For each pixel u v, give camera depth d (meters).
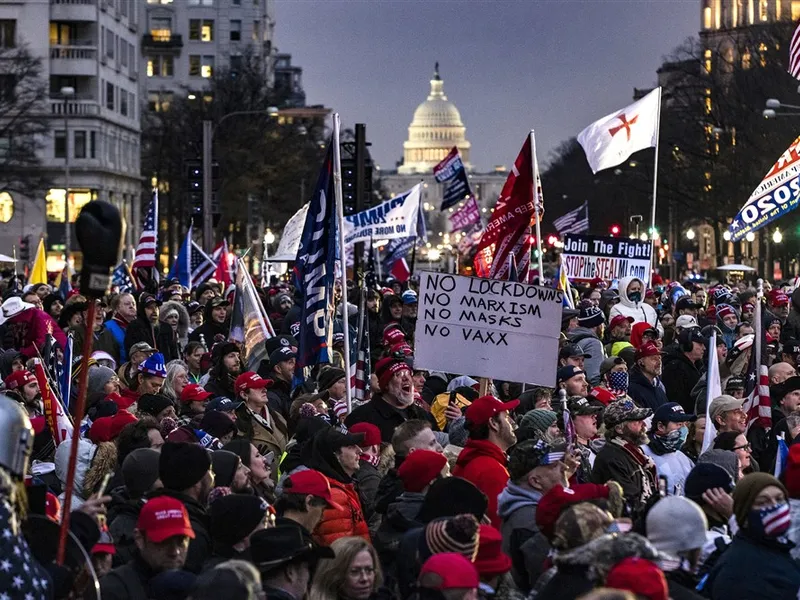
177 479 9.53
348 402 14.20
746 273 65.06
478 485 10.53
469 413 10.88
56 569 7.56
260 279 42.69
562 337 18.61
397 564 9.13
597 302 28.17
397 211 33.69
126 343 20.42
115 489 10.52
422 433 11.06
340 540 8.70
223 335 23.38
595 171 27.28
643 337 19.58
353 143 38.12
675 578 8.30
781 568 8.75
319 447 10.78
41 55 97.75
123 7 108.44
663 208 109.25
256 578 7.02
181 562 8.30
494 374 12.97
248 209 87.56
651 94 26.92
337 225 14.62
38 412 14.39
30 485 8.66
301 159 97.50
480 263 16.19
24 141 86.19
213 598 6.88
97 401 15.53
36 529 8.04
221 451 10.46
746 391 16.70
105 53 102.00
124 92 108.81
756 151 74.81
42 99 88.00
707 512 10.10
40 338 19.56
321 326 14.64
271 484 11.68
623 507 10.66
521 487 9.99
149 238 30.17
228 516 8.74
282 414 16.20
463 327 12.99
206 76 141.38
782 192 21.89
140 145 117.06
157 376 15.23
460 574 7.26
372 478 11.88
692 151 85.81
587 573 7.46
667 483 12.05
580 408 12.67
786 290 29.61
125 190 108.25
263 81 97.88
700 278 50.28
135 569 8.27
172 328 21.44
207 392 15.51
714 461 11.93
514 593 8.58
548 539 8.83
